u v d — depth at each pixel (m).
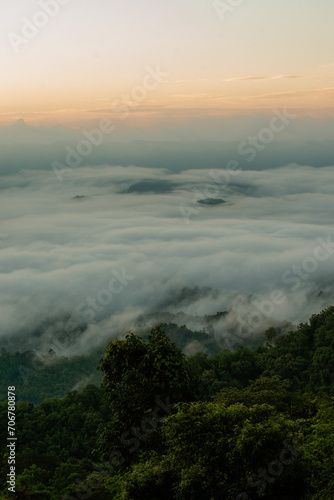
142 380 12.27
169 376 12.27
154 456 11.61
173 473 9.88
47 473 27.69
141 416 12.27
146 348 12.90
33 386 100.12
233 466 8.93
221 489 8.92
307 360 66.50
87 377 103.94
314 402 19.50
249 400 25.02
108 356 13.12
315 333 72.06
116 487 18.97
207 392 60.38
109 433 12.62
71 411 53.25
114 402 12.77
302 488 8.89
